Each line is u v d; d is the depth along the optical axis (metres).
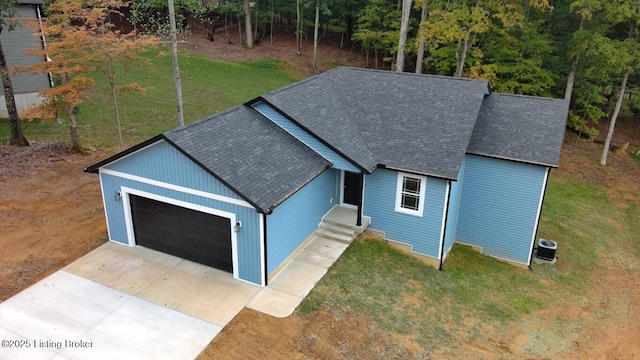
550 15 29.50
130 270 12.95
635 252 19.09
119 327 10.70
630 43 25.05
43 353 9.83
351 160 14.28
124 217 13.91
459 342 11.55
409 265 14.74
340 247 14.61
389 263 14.50
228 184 11.49
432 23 24.84
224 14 43.50
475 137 16.34
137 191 13.34
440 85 17.38
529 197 15.77
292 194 12.52
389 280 13.59
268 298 11.93
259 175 12.46
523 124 16.56
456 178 13.82
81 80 18.55
